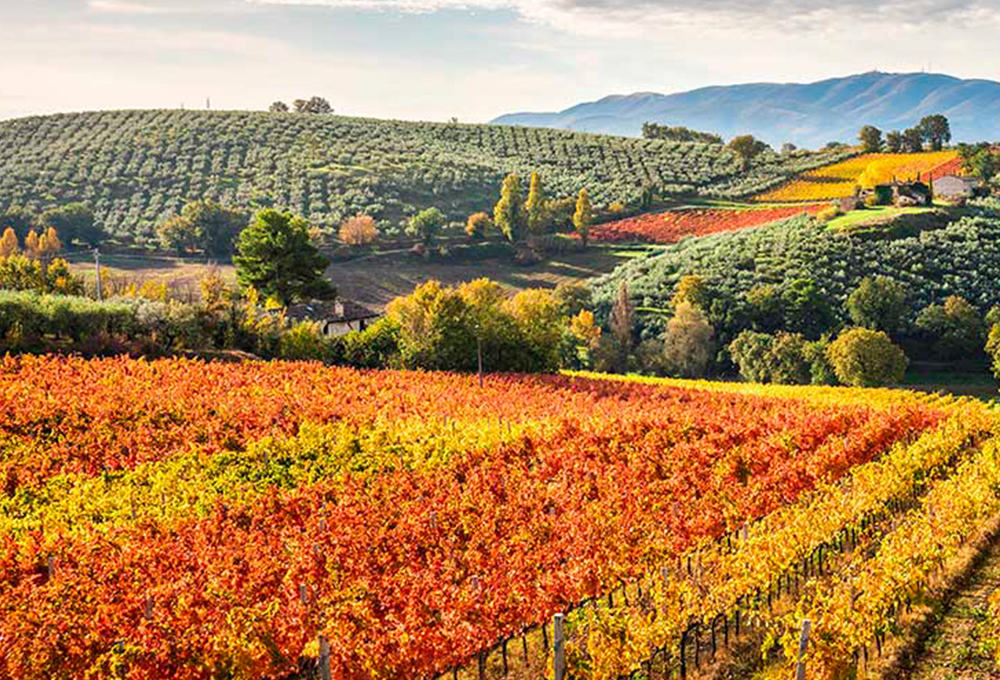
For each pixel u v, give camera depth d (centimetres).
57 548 2158
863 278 9750
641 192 15738
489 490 2798
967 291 9531
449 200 15788
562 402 4931
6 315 5016
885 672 1811
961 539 2547
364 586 1973
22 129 18188
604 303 10612
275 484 2964
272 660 1692
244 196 14975
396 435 3625
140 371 4566
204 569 2036
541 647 1958
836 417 4197
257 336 6144
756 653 1897
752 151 18450
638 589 2070
